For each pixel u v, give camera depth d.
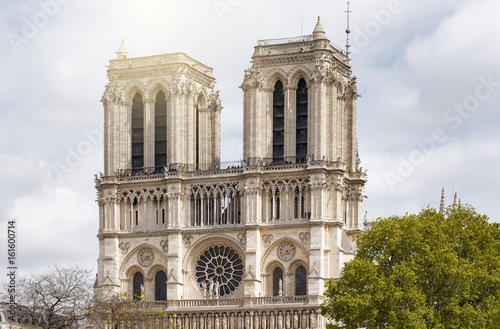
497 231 169.62
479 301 163.62
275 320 199.25
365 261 163.62
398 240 165.50
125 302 180.50
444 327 155.75
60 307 159.62
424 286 161.75
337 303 162.88
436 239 164.62
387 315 160.75
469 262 164.50
